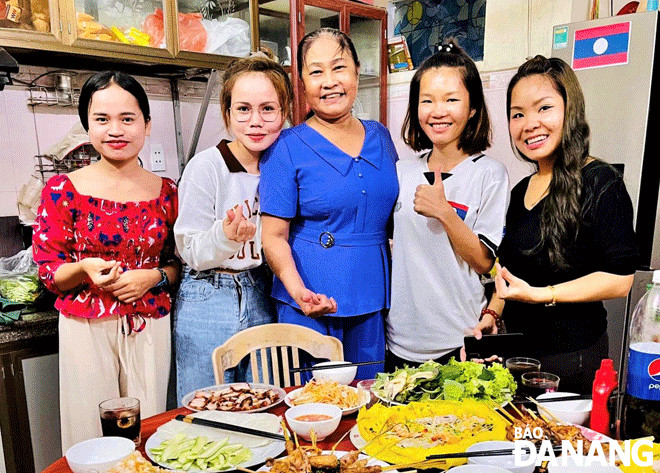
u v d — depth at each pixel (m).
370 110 3.91
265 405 1.38
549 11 3.08
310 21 3.39
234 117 1.83
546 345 1.59
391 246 2.09
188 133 3.32
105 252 1.93
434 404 1.23
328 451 1.11
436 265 1.85
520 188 1.76
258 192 1.94
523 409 1.23
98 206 1.90
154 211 1.99
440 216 1.71
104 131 1.85
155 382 2.00
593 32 2.54
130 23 2.58
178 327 1.96
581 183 1.55
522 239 1.67
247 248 1.93
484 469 0.94
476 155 1.86
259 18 3.30
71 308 1.88
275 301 2.01
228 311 1.88
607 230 1.50
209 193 1.88
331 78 1.80
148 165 3.14
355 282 1.87
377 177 1.88
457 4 3.69
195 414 1.29
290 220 1.92
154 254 2.02
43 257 1.87
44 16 2.29
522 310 1.66
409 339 1.91
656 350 1.04
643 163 2.50
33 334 2.12
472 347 1.54
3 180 2.55
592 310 1.58
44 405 2.19
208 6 2.90
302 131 1.90
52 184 1.89
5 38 2.18
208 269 1.86
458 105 1.74
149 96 3.09
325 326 1.88
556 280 1.62
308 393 1.38
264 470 1.06
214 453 1.11
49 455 2.23
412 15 3.94
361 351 1.93
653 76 2.46
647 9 2.57
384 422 1.17
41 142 2.65
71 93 2.67
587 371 1.57
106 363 1.94
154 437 1.21
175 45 2.72
